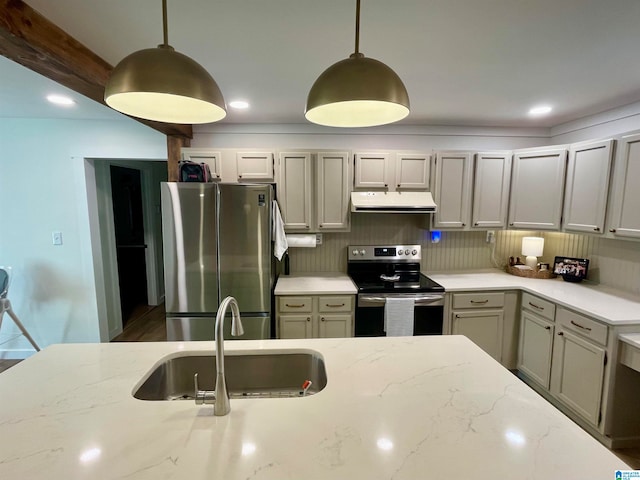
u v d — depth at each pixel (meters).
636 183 2.11
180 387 1.47
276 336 2.73
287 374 1.50
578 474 0.79
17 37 1.24
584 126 2.86
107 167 3.56
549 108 2.61
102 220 3.44
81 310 3.19
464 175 2.97
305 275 3.20
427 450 0.86
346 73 0.90
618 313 2.03
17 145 2.94
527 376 2.70
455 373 1.26
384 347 1.50
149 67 0.86
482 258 3.40
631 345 1.86
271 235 2.63
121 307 4.17
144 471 0.78
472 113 2.77
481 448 0.87
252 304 2.57
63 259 3.11
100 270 3.26
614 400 1.97
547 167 2.75
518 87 2.14
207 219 2.48
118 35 1.50
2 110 2.66
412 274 3.19
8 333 3.13
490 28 1.43
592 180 2.41
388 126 3.19
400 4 1.25
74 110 2.66
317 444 0.87
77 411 1.01
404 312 2.67
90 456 0.83
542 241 3.07
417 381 1.20
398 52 1.66
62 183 3.02
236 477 0.76
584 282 2.83
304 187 2.91
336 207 2.94
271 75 1.96
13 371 1.26
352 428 0.94
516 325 2.81
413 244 3.31
